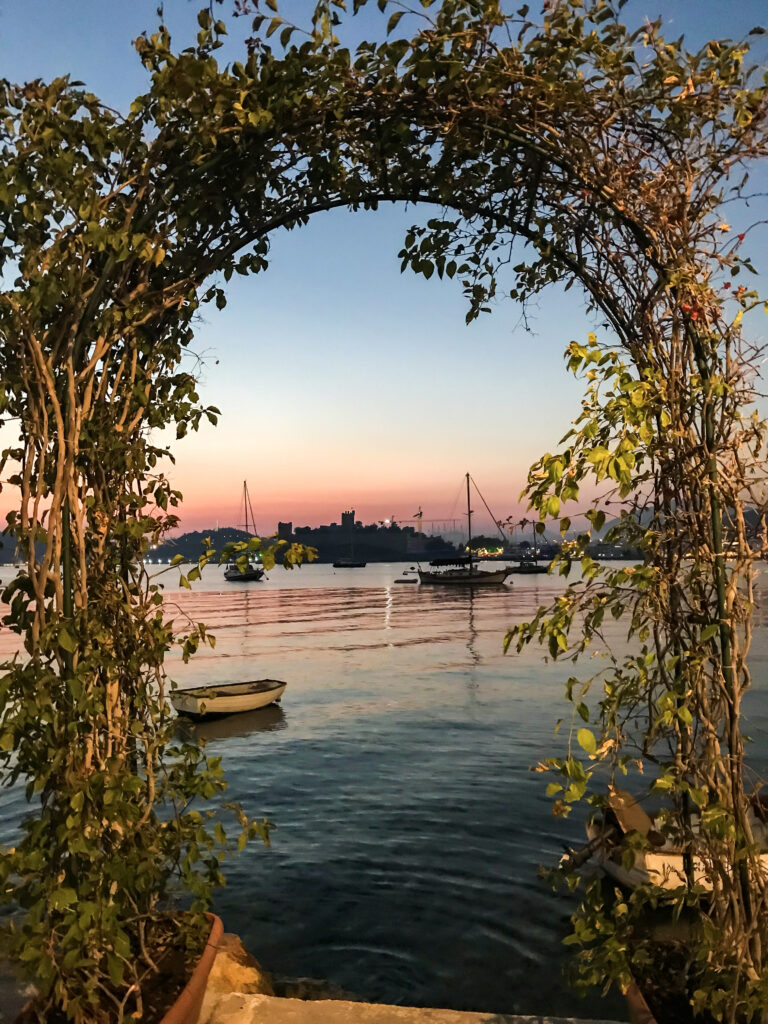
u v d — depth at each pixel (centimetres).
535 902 664
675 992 221
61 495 216
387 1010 265
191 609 6712
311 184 255
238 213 256
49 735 206
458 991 520
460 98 220
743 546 199
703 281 208
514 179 250
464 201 260
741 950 199
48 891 201
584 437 185
